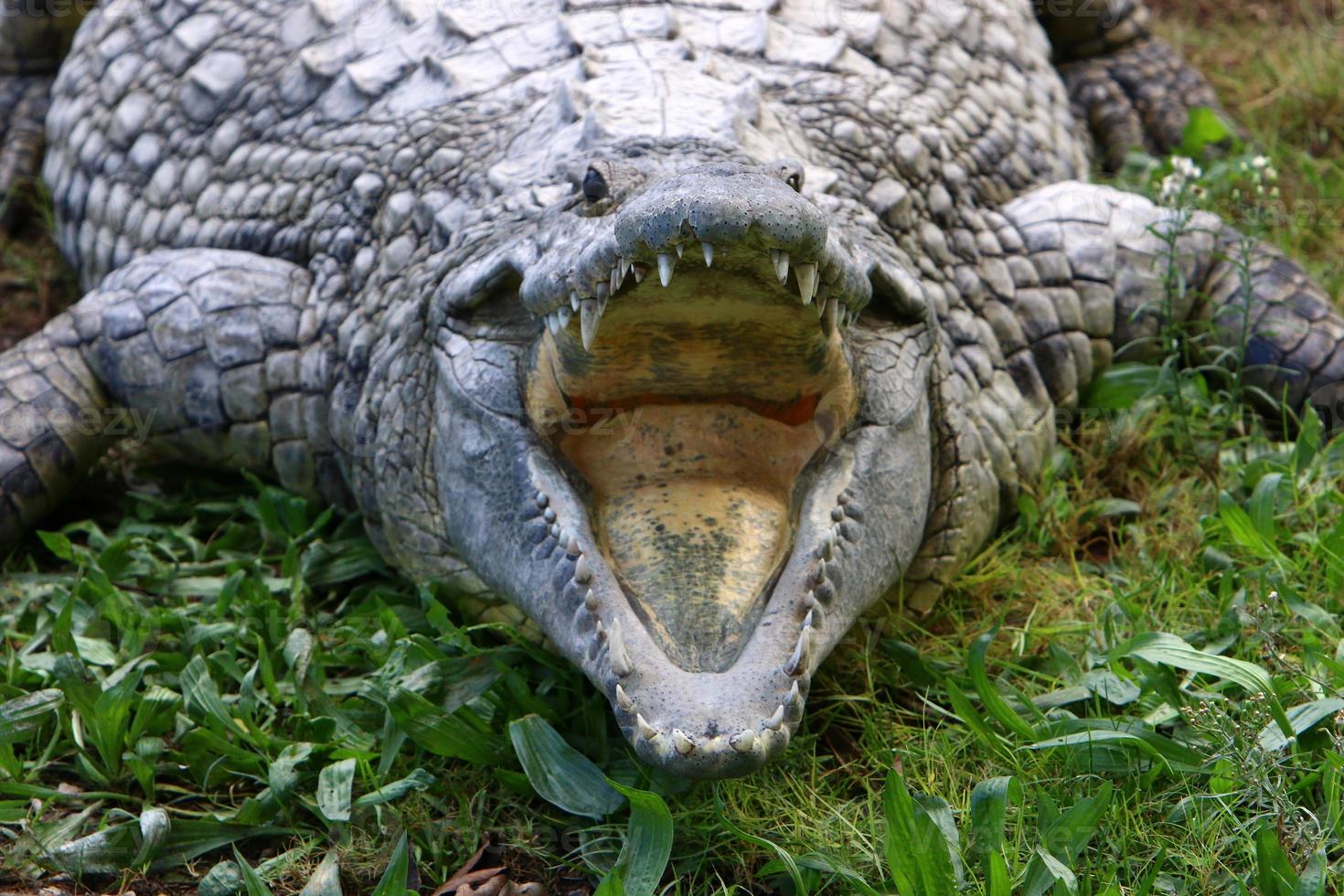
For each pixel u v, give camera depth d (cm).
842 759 353
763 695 303
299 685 365
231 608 403
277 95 504
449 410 373
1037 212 486
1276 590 375
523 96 450
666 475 353
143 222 526
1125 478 457
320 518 437
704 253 283
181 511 454
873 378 360
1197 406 466
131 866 323
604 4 481
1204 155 609
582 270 303
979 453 412
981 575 412
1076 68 650
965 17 543
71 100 580
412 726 344
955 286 451
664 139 382
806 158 422
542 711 357
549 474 347
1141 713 348
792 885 311
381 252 439
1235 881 295
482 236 386
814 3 507
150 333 452
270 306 452
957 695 344
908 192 445
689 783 333
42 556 445
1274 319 469
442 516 390
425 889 319
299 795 337
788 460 354
